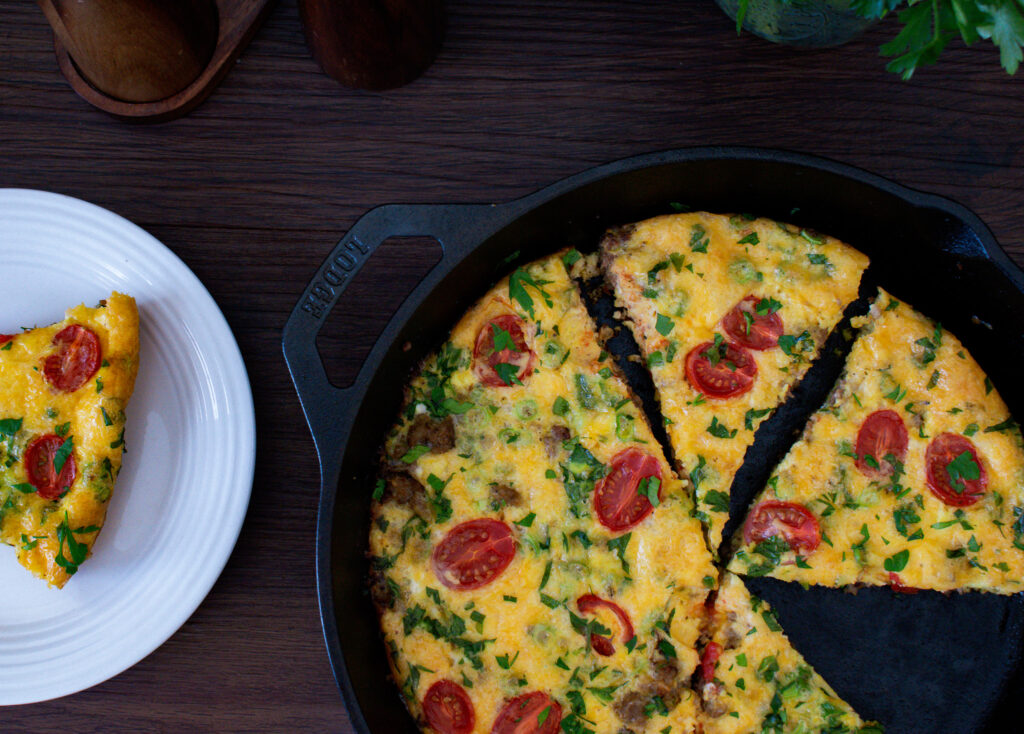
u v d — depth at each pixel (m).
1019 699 0.63
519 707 0.61
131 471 0.63
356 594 0.61
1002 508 0.62
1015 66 0.54
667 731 0.61
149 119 0.64
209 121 0.64
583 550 0.62
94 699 0.64
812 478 0.62
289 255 0.64
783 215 0.64
